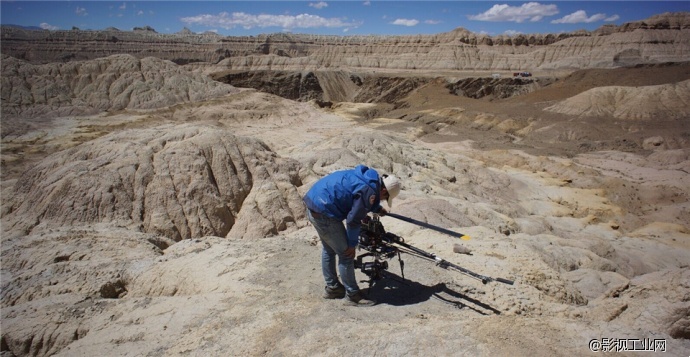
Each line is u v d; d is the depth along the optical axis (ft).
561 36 549.95
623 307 17.33
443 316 17.62
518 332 15.15
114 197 57.57
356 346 15.42
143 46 633.61
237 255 27.86
